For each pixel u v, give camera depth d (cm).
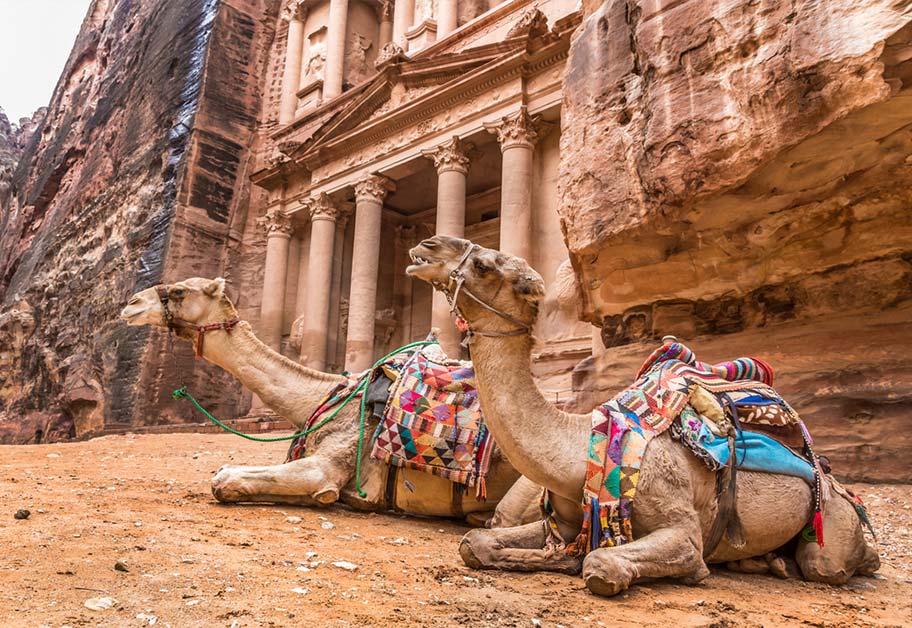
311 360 3134
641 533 387
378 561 411
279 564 382
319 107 3812
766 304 1059
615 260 1098
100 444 1633
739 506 424
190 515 525
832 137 779
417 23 3716
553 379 2112
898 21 682
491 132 2558
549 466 383
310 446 616
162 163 4116
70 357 4241
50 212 6028
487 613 311
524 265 385
